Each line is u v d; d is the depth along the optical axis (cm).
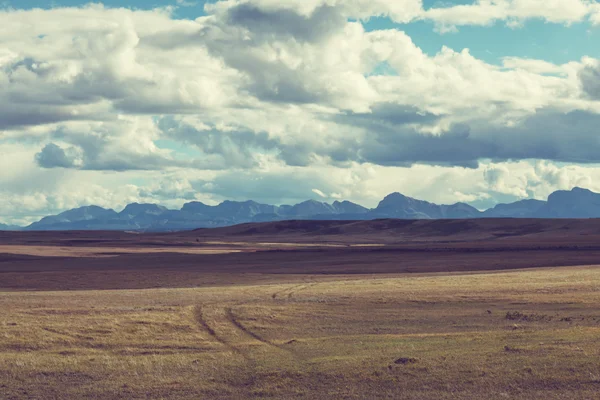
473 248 15550
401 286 7625
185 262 14312
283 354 3659
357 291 7075
